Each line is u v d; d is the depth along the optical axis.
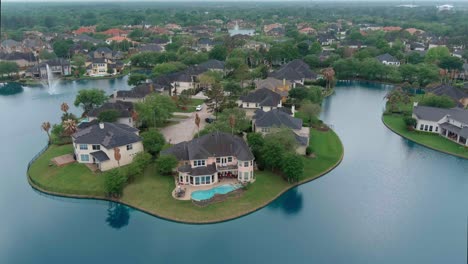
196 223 81.56
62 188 92.44
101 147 101.19
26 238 78.75
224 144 97.06
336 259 72.56
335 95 189.25
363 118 152.25
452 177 102.81
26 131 135.00
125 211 86.81
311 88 169.25
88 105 145.62
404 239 78.00
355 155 115.94
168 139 117.88
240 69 192.25
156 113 127.75
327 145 119.44
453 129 125.12
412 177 102.69
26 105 168.62
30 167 103.62
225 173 96.25
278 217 85.12
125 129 110.50
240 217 83.88
